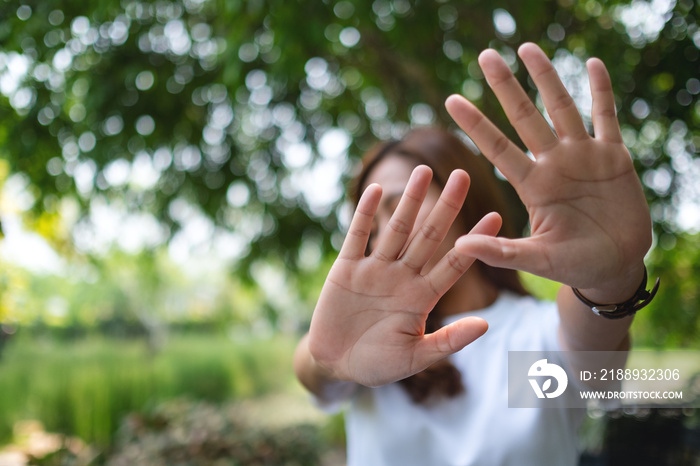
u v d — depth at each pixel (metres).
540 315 0.69
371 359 0.47
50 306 6.08
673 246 1.71
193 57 2.10
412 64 1.99
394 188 0.69
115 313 11.22
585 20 1.66
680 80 1.38
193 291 15.20
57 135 1.94
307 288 3.47
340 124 2.72
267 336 15.66
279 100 2.31
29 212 2.29
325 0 1.50
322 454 2.75
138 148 2.15
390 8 1.62
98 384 6.21
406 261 0.47
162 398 5.46
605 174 0.44
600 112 0.45
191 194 2.56
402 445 0.66
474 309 0.72
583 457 0.85
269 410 4.75
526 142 0.45
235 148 2.45
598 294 0.49
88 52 1.89
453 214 0.46
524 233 1.72
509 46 1.74
